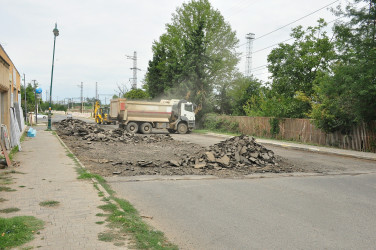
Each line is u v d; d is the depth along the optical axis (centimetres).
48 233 430
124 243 408
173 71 3966
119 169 1024
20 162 1016
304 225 529
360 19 1744
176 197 704
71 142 1816
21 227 441
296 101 2753
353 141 1869
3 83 1324
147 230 473
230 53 4456
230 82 4469
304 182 912
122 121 2909
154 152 1502
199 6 4375
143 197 698
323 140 2108
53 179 780
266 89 3231
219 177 953
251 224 530
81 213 524
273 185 857
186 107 3058
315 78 2675
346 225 533
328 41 2772
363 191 812
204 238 465
